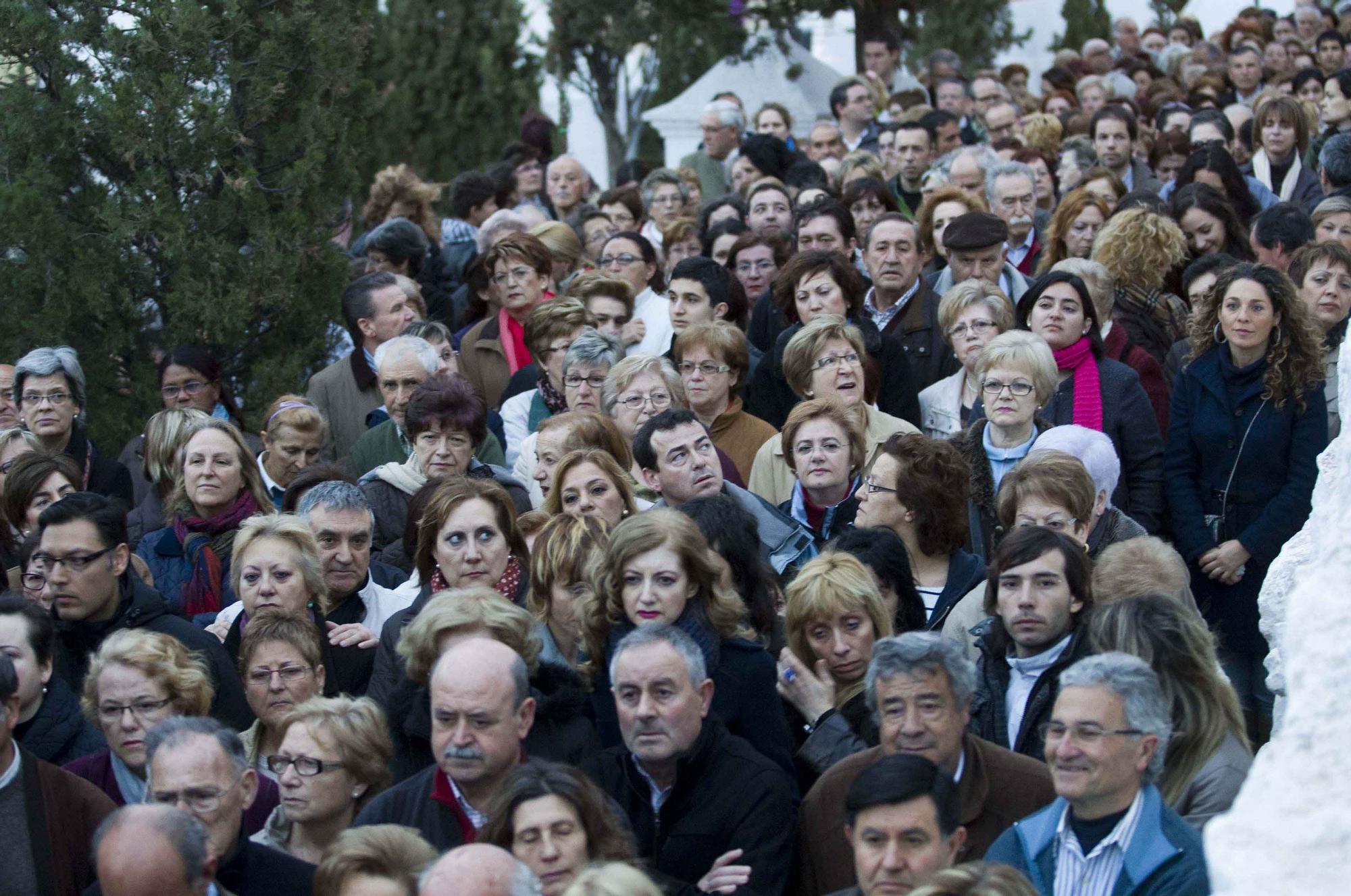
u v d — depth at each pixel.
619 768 14.99
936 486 18.55
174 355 24.53
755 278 30.12
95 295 24.47
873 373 23.86
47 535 18.06
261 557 18.33
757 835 14.35
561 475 19.39
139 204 24.52
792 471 21.73
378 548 22.48
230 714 17.77
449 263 35.97
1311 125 39.03
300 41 25.28
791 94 54.22
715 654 15.65
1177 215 28.83
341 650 18.83
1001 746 15.16
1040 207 35.88
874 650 14.23
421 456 22.38
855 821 12.45
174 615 18.77
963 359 24.02
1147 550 16.06
